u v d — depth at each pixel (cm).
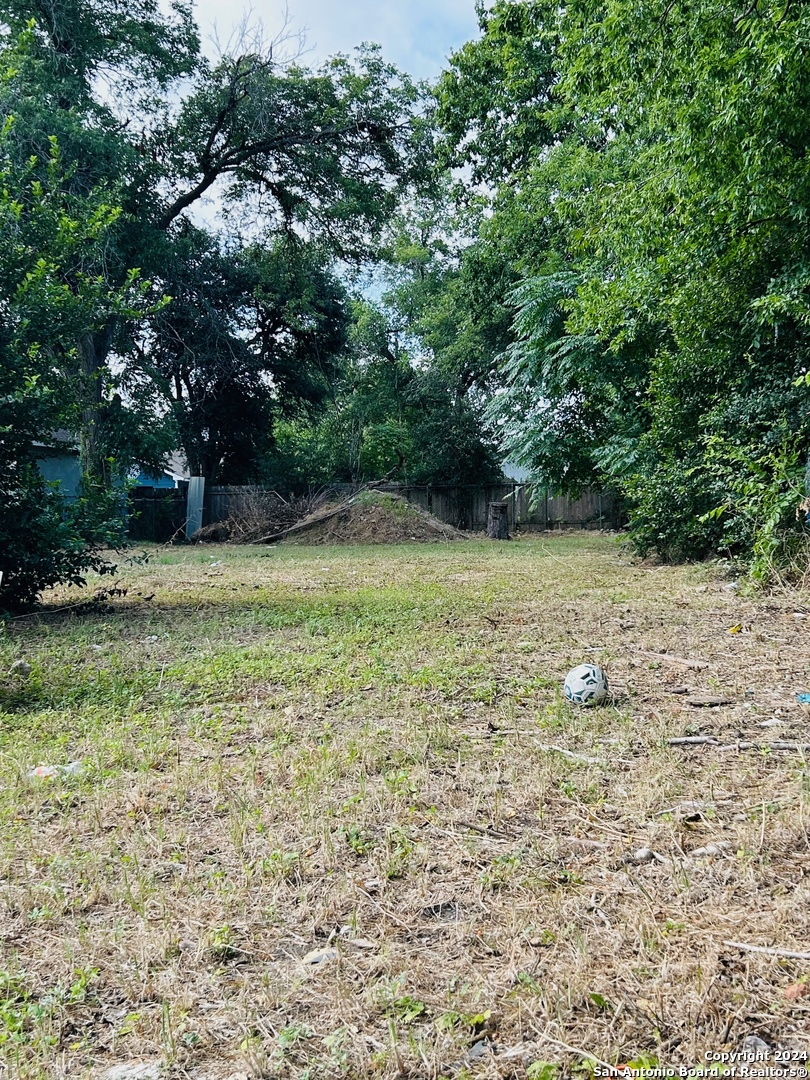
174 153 2161
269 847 244
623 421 1288
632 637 578
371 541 2033
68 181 1767
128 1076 148
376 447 3036
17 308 746
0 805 286
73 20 1844
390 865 227
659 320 1027
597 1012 160
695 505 1030
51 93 1759
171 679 487
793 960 176
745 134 706
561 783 290
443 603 785
